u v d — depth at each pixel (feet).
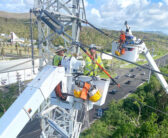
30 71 111.75
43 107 30.35
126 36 31.37
